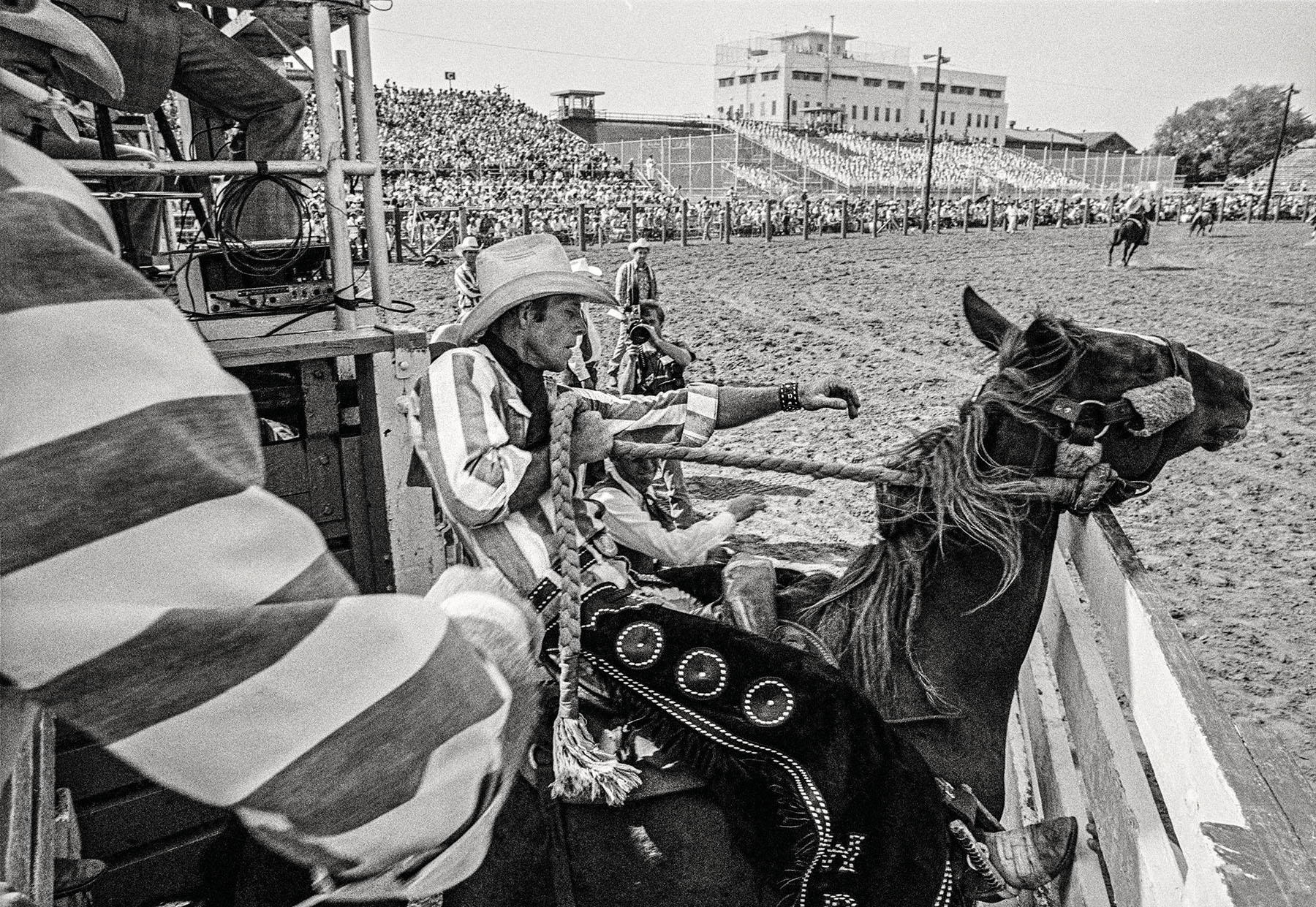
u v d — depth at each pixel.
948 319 16.80
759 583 2.30
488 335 2.23
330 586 0.82
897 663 2.22
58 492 0.68
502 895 1.99
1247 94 104.31
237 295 2.75
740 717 1.92
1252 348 13.75
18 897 1.04
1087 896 2.23
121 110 3.16
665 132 83.69
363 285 3.97
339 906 1.83
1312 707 4.79
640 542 2.55
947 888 1.92
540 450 2.13
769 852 1.92
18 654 0.68
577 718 1.95
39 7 2.11
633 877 2.00
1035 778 2.99
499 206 37.56
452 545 3.68
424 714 0.81
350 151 4.17
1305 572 6.40
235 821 2.10
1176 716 1.63
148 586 0.71
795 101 107.06
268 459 2.70
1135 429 2.19
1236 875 1.19
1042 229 41.81
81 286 0.72
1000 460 2.23
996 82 119.50
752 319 16.95
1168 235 36.91
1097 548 2.47
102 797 2.54
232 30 4.42
